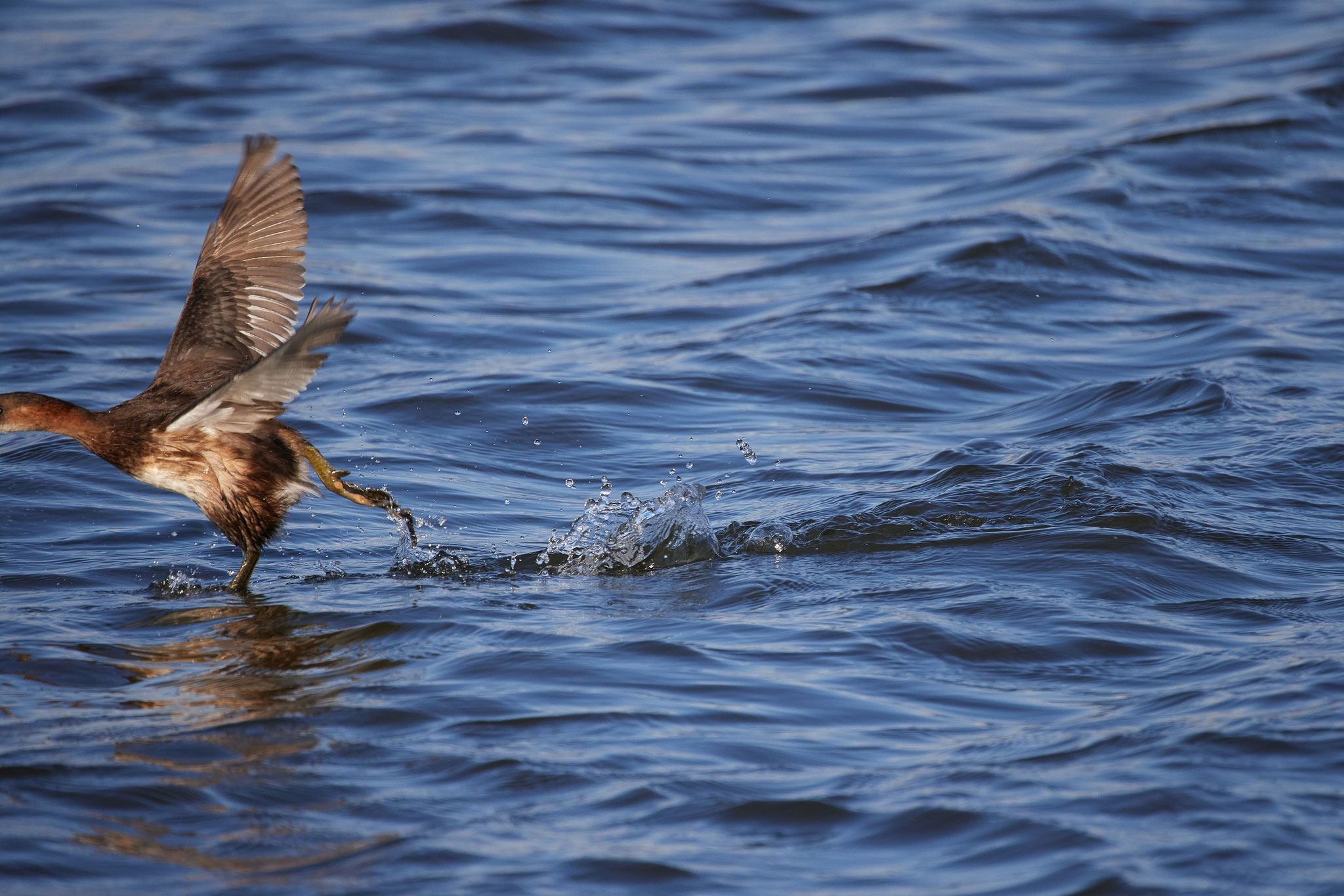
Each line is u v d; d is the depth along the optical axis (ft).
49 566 34.88
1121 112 89.30
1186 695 25.04
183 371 32.81
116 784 22.22
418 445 45.37
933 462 41.83
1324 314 56.18
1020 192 73.56
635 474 43.34
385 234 70.08
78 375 50.96
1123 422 44.39
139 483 41.70
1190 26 113.91
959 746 23.34
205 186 76.33
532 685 26.23
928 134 87.56
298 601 32.14
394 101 93.61
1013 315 58.08
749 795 21.67
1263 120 81.35
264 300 33.68
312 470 33.63
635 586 33.32
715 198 76.84
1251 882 18.74
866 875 19.51
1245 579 31.91
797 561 34.55
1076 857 19.53
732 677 26.53
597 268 66.49
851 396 49.78
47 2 125.80
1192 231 67.56
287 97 94.63
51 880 19.42
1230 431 42.75
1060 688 25.90
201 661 28.12
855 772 22.49
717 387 50.83
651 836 20.58
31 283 61.52
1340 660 26.17
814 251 67.51
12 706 25.59
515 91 96.53
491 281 64.03
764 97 95.30
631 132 87.45
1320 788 21.16
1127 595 30.83
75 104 91.09
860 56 104.68
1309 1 119.55
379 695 25.88
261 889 19.22
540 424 47.32
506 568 35.27
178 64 100.94
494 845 20.34
